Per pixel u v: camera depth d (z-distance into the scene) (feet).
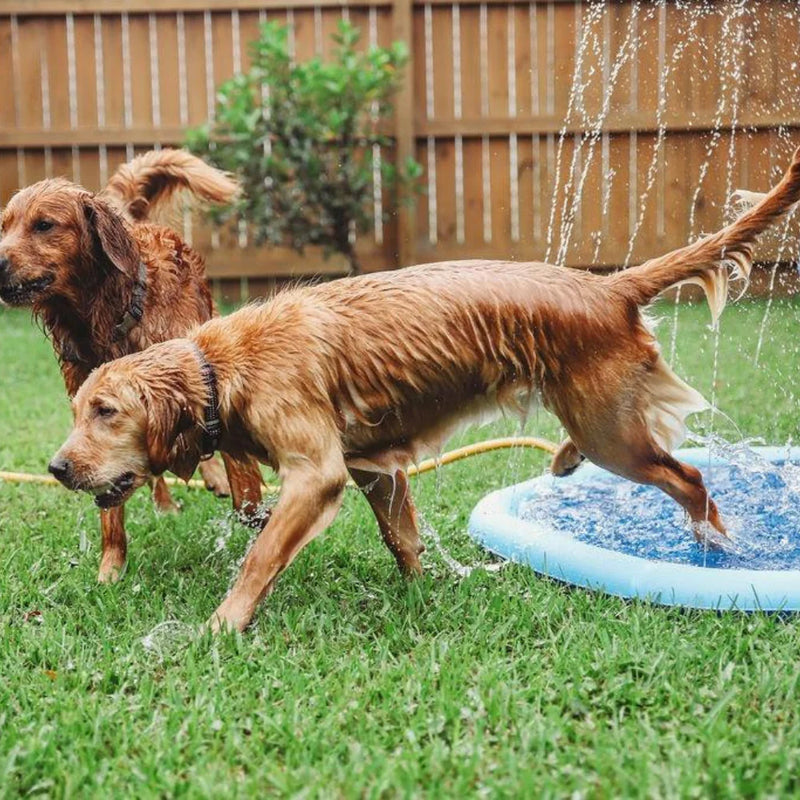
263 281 25.94
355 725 6.80
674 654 7.59
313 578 9.58
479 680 7.33
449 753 6.37
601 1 23.71
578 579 9.02
